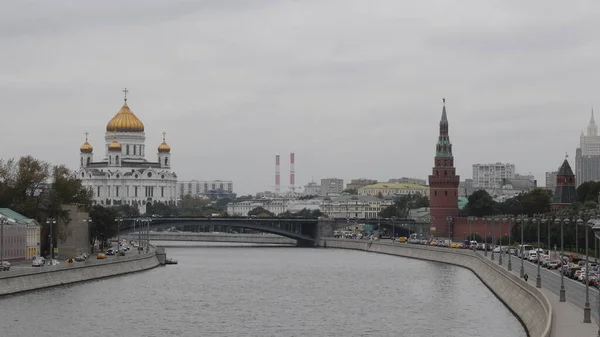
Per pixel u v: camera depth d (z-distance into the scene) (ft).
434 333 594.24
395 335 591.37
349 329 620.49
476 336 574.56
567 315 511.81
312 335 596.70
